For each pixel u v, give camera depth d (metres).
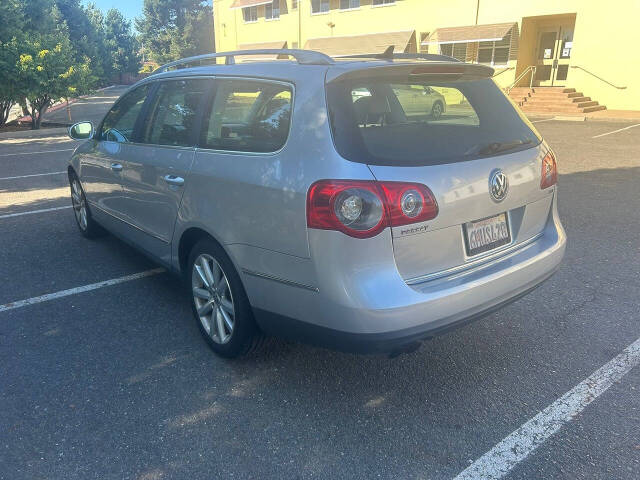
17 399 2.92
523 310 3.95
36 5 21.66
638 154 10.79
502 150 2.88
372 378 3.12
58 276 4.64
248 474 2.40
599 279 4.49
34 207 7.06
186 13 66.12
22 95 18.00
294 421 2.75
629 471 2.38
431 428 2.69
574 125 16.72
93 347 3.47
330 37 29.22
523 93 22.03
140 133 4.02
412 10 25.62
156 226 3.78
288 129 2.70
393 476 2.38
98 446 2.57
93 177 4.86
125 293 4.30
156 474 2.40
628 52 20.14
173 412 2.82
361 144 2.49
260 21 33.28
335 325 2.51
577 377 3.10
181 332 3.67
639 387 2.99
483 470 2.40
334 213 2.39
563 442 2.57
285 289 2.69
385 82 2.80
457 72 3.07
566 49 22.48
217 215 3.02
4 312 3.96
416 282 2.56
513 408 2.83
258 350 3.26
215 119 3.23
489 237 2.84
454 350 3.42
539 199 3.13
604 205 6.82
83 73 19.72
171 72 3.88
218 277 3.21
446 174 2.57
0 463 2.46
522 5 22.14
